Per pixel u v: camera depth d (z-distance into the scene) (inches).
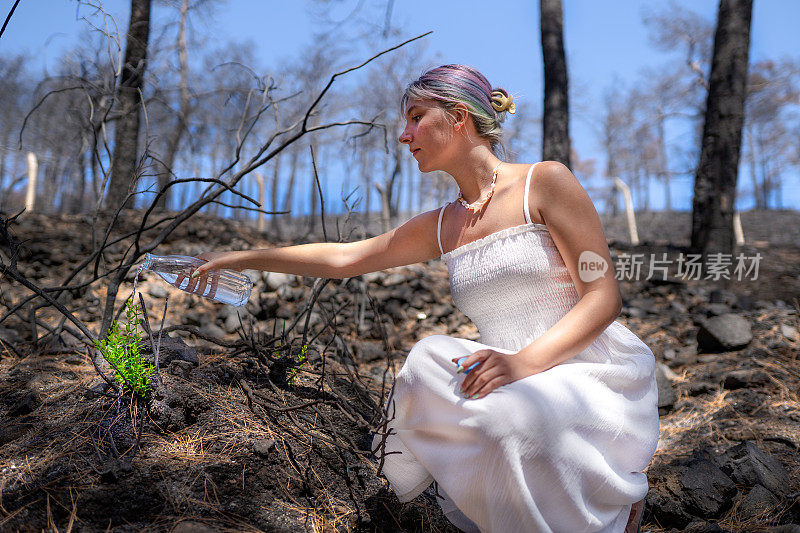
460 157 71.2
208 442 77.9
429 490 81.6
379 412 79.0
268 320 183.0
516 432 55.0
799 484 90.7
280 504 71.4
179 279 82.8
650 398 67.1
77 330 147.0
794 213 1054.4
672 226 1044.5
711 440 113.2
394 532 73.0
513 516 55.7
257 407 86.9
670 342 175.3
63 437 73.9
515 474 54.6
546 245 66.3
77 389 85.5
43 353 108.5
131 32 248.8
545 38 366.6
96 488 66.2
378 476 77.9
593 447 58.6
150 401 79.4
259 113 107.1
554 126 360.8
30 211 280.2
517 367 58.2
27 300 98.3
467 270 69.5
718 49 309.1
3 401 84.7
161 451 74.5
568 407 57.2
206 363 97.9
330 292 204.7
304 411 89.7
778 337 160.6
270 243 288.7
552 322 66.6
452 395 59.4
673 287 258.7
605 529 60.4
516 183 68.5
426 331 203.8
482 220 70.2
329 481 77.8
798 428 112.7
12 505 62.2
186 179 91.4
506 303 67.5
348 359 139.0
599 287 62.2
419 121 70.3
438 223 76.9
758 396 128.9
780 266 307.1
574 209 64.0
